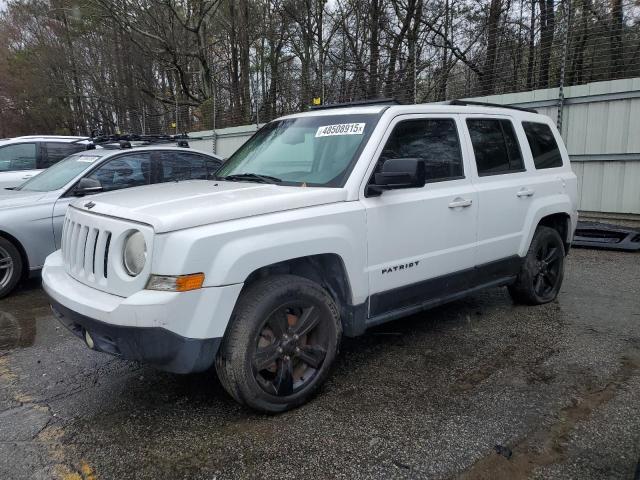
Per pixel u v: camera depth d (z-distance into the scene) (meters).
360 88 16.98
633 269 6.72
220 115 21.02
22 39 37.00
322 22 22.27
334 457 2.78
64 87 33.72
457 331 4.65
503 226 4.64
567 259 7.39
